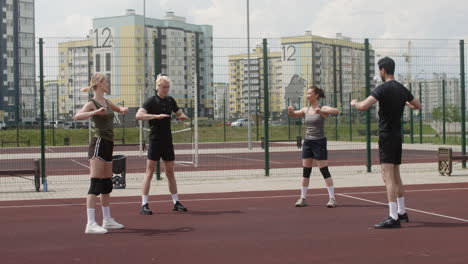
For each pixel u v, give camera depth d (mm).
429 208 9188
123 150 29453
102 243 6758
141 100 14859
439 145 30391
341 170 16406
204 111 28953
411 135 32188
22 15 73875
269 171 16453
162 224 8016
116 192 11789
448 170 14539
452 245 6379
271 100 19359
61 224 8125
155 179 14320
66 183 13969
